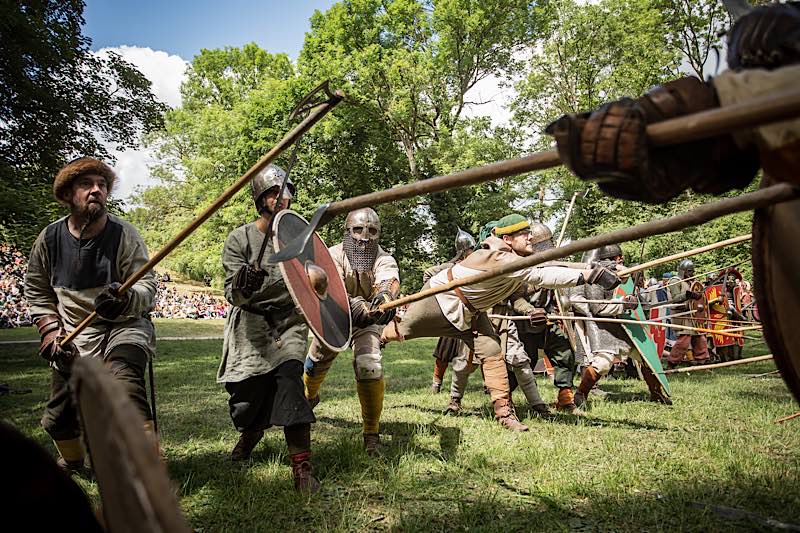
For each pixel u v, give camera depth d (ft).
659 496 11.73
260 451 15.65
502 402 18.21
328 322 12.91
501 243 17.13
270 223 11.76
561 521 10.73
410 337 17.99
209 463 14.46
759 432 17.24
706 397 24.17
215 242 128.67
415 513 11.19
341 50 97.76
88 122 58.03
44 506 3.07
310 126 8.32
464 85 106.32
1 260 50.93
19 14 48.70
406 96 96.12
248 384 12.99
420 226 109.40
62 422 12.61
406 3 101.45
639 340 22.35
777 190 5.16
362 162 105.19
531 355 22.62
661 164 4.48
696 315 36.04
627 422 19.12
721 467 13.37
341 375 32.73
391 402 23.54
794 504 11.14
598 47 93.04
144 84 60.44
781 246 5.78
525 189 96.58
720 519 10.61
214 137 128.06
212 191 124.88
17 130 53.83
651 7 78.48
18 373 36.40
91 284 12.44
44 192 48.60
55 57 52.26
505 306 20.53
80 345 12.34
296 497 11.83
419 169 107.65
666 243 64.59
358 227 15.81
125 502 2.43
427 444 15.99
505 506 11.52
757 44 4.68
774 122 3.66
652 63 79.77
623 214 71.20
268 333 12.97
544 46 98.07
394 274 15.79
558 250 7.54
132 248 12.60
